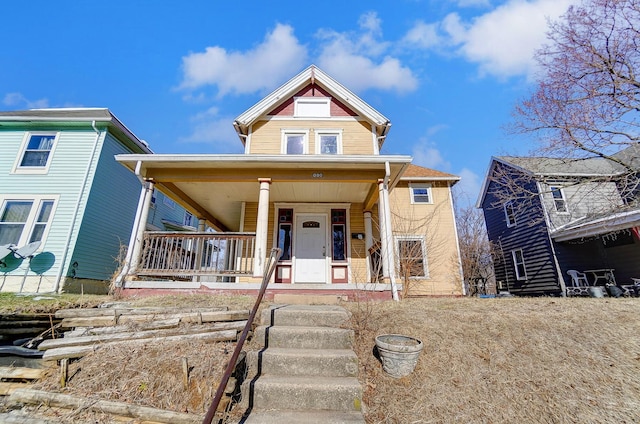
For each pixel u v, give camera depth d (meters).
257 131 9.66
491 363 2.93
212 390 2.46
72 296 5.69
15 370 2.81
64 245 8.99
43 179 9.67
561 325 3.59
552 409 2.43
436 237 11.60
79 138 10.23
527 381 2.71
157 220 14.18
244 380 2.66
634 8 7.79
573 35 8.73
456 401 2.51
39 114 10.40
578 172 12.20
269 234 9.23
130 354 2.83
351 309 4.24
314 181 7.12
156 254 6.67
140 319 3.66
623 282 11.12
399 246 11.08
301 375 2.81
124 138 11.41
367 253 8.90
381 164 6.93
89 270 9.62
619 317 3.80
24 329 3.69
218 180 6.98
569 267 11.79
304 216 9.44
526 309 4.30
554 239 11.98
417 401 2.52
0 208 9.25
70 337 3.23
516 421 2.33
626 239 11.19
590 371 2.82
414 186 12.42
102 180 10.25
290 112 9.94
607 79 8.62
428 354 3.07
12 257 8.75
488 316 3.87
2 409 2.41
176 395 2.43
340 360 2.88
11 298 4.84
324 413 2.40
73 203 9.47
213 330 3.47
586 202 12.41
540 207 12.56
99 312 3.76
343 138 9.65
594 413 2.39
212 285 5.84
